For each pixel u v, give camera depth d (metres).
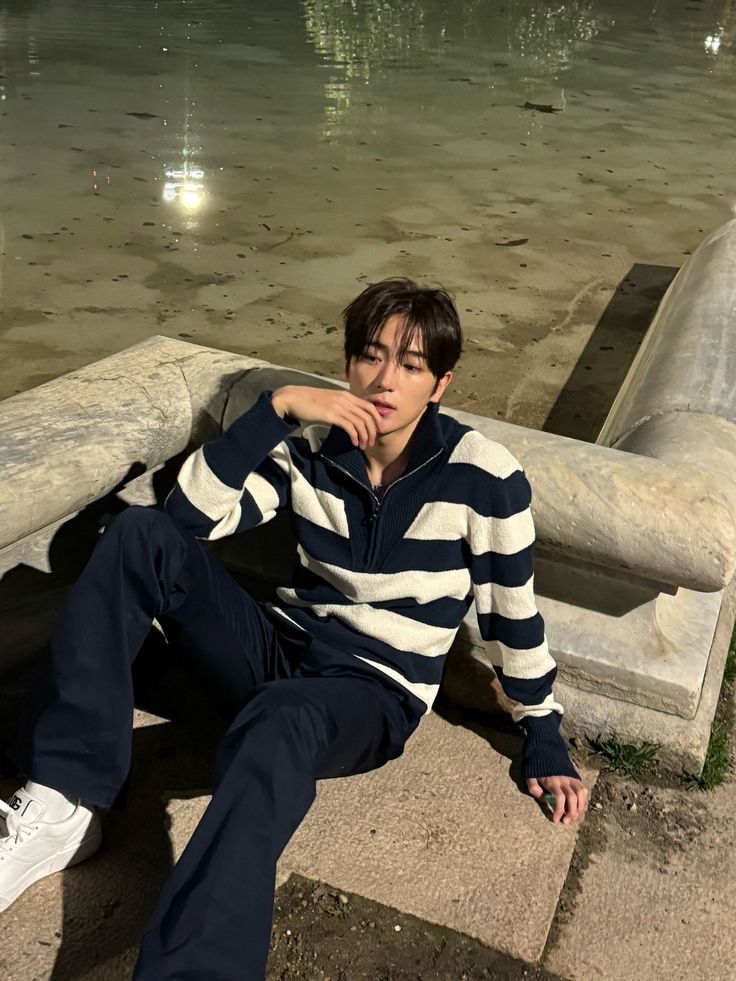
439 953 1.87
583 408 4.07
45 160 6.46
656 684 2.32
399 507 1.93
